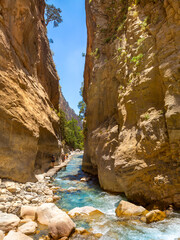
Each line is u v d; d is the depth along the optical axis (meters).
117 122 9.98
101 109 12.47
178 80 6.02
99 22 15.24
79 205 7.07
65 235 4.50
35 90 13.66
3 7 9.98
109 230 4.84
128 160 7.30
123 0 12.66
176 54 6.34
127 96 8.38
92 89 13.52
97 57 13.98
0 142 7.83
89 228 5.00
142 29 8.77
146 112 7.29
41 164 13.18
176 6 6.59
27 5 12.09
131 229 4.82
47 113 15.71
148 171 6.56
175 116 5.88
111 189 8.76
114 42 12.02
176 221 5.02
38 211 5.64
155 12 8.24
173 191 5.75
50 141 15.00
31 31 14.05
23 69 12.08
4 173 7.91
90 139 12.76
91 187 10.02
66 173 14.92
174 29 6.62
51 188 9.52
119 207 6.11
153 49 7.63
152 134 6.55
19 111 9.34
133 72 8.55
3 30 9.71
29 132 9.76
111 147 9.24
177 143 5.84
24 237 4.26
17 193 7.28
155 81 7.25
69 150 38.59
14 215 5.34
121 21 12.34
